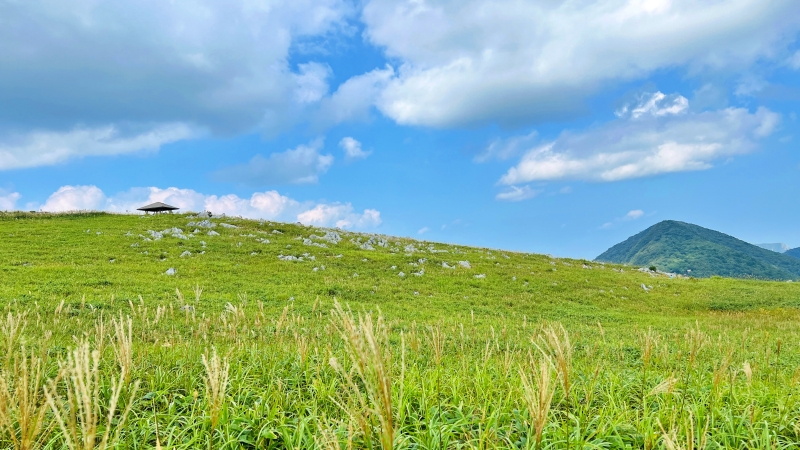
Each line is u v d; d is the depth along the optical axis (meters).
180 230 38.91
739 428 5.07
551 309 26.98
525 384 3.23
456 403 5.70
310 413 5.04
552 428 4.82
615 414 5.43
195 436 4.52
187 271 26.88
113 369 5.97
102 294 19.41
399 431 4.53
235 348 8.23
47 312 15.17
